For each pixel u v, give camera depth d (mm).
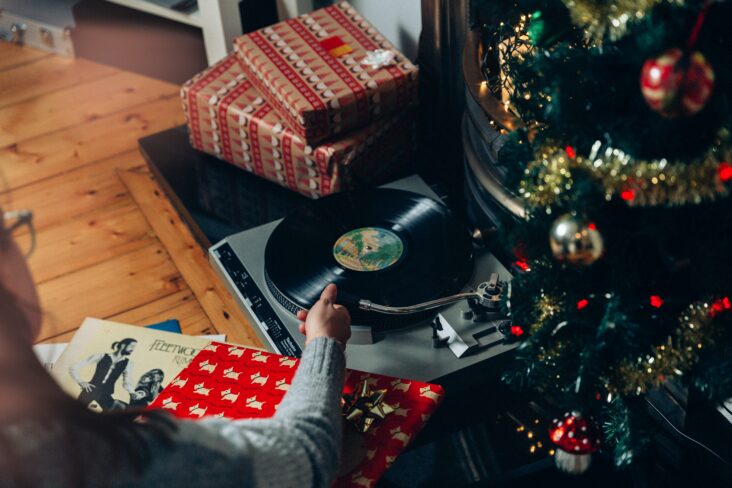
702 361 1039
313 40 1841
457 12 1701
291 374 1322
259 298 1514
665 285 1038
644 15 847
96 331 1524
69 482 707
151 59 2375
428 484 1349
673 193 878
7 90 2377
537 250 1058
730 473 1313
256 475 817
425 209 1561
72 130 2232
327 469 920
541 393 1430
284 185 1870
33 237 786
